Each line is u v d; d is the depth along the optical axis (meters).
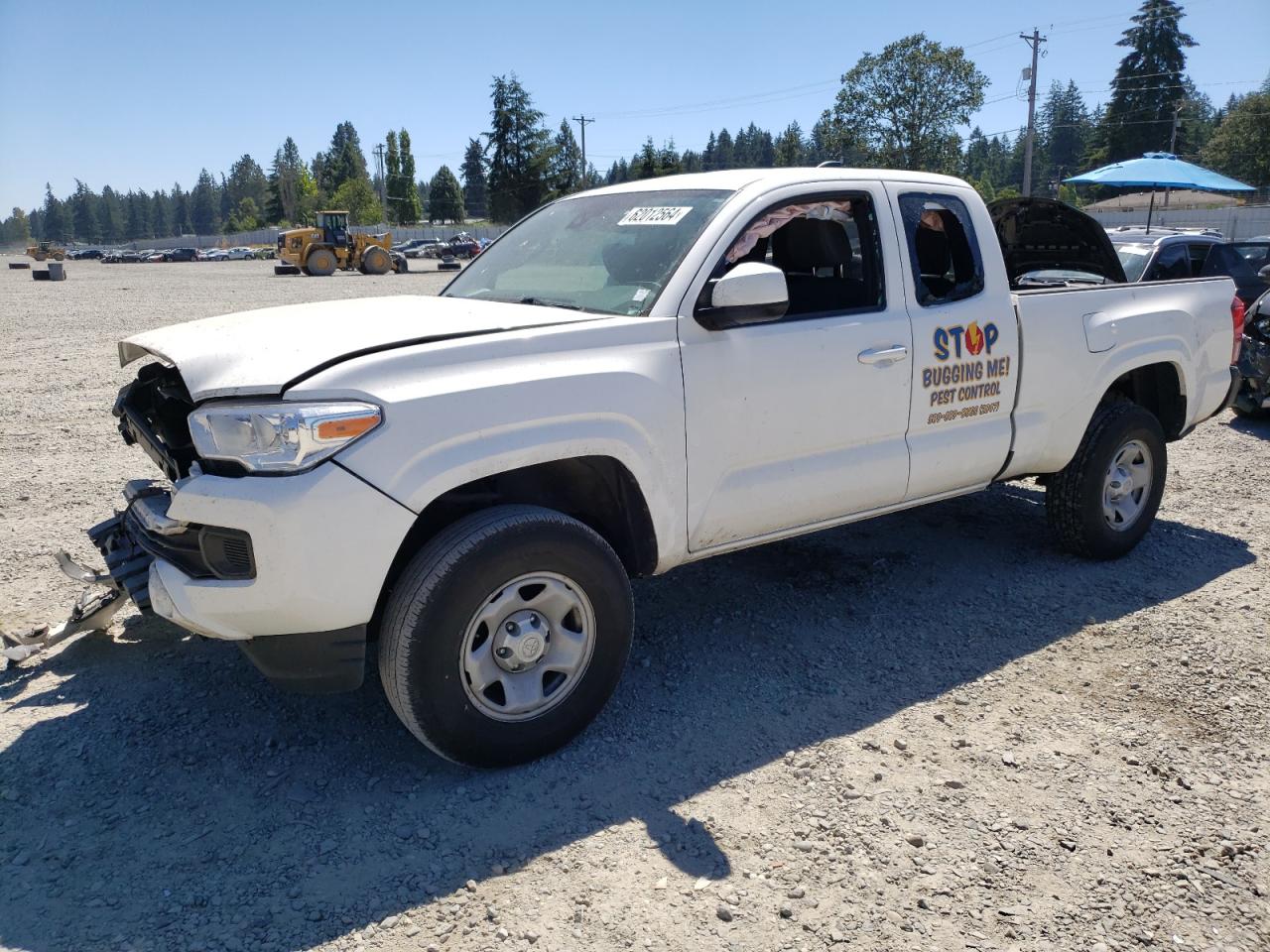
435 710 3.08
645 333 3.49
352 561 2.92
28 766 3.29
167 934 2.56
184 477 3.28
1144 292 5.35
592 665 3.42
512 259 4.48
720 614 4.64
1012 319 4.59
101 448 7.51
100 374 11.02
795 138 91.25
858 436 4.11
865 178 4.23
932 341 4.27
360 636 3.05
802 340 3.86
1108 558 5.34
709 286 3.65
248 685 3.87
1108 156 88.25
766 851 2.94
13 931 2.55
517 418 3.14
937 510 6.23
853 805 3.17
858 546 5.54
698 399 3.59
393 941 2.55
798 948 2.55
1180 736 3.60
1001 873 2.86
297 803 3.13
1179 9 85.88
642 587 4.95
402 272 46.62
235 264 71.44
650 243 3.88
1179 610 4.72
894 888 2.79
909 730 3.63
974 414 4.51
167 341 3.41
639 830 3.03
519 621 3.25
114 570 3.59
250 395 2.90
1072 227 6.00
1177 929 2.65
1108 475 5.16
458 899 2.71
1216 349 5.66
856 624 4.54
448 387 3.05
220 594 2.93
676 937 2.58
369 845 2.94
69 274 48.22
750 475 3.83
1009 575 5.14
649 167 71.50
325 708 3.72
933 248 4.66
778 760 3.43
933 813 3.13
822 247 4.43
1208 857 2.94
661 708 3.78
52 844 2.91
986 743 3.55
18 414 8.76
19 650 3.92
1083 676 4.06
